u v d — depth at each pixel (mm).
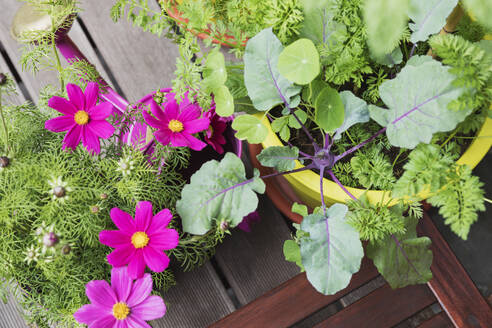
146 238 648
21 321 921
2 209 621
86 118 693
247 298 928
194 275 907
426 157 626
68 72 786
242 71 774
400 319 821
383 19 468
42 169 645
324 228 707
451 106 589
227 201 731
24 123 733
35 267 689
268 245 942
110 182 705
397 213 710
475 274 1132
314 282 692
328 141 799
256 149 916
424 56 680
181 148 732
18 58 1122
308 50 599
